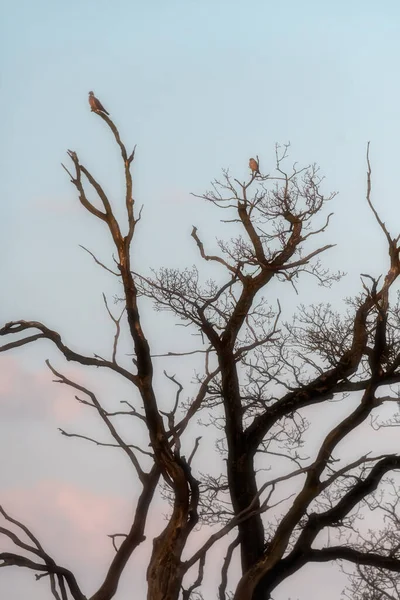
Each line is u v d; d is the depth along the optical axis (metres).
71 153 50.47
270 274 58.53
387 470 56.44
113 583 50.91
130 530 51.22
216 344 57.78
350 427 52.25
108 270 50.16
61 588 49.22
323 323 60.53
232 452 60.25
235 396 59.69
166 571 48.78
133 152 50.66
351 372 59.50
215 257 59.38
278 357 62.22
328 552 55.91
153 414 50.16
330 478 51.81
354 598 60.28
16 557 48.38
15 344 50.00
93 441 50.97
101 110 50.44
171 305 57.66
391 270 52.62
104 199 50.25
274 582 55.56
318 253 57.66
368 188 52.38
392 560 56.06
